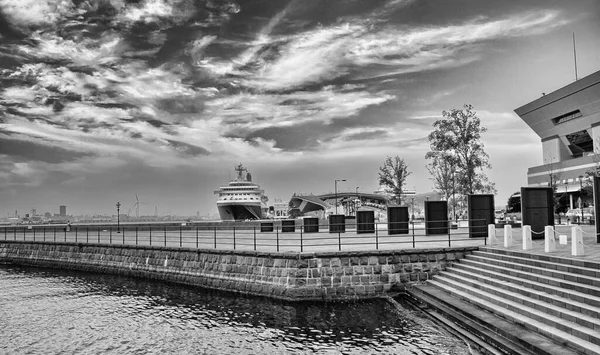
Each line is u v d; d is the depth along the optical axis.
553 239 17.48
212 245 28.66
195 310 20.20
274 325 17.03
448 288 18.45
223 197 108.88
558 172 74.81
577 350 10.63
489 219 27.67
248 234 40.19
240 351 14.43
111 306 21.83
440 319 15.88
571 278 13.79
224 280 23.86
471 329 14.06
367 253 20.61
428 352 13.15
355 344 14.48
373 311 18.31
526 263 16.72
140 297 23.78
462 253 21.16
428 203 30.61
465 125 45.03
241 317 18.47
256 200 108.19
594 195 20.62
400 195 55.97
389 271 20.64
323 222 58.19
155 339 16.06
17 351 15.05
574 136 81.12
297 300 20.06
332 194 146.00
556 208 60.94
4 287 28.17
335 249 22.73
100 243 34.91
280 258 21.20
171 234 44.09
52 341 16.14
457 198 51.19
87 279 30.92
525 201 24.20
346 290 20.28
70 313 20.52
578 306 12.02
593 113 72.75
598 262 13.70
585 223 41.12
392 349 13.78
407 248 21.38
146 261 29.95
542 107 82.19
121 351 14.87
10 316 20.05
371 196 136.62
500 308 14.44
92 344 15.72
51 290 26.83
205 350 14.67
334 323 16.91
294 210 145.12
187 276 26.38
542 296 13.56
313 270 20.39
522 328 12.77
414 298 19.38
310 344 14.72
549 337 11.69
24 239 44.59
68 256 37.12
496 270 17.55
